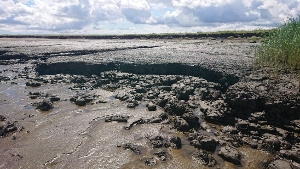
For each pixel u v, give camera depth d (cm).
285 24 1878
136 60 2167
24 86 1895
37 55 2653
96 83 1884
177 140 1072
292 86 1309
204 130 1191
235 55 2230
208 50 2656
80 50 2912
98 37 5603
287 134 1079
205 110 1333
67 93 1742
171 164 940
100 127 1241
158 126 1244
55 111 1449
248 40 3784
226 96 1347
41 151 1034
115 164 941
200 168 918
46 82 1964
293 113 1166
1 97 1673
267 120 1185
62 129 1223
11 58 2666
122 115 1355
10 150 1042
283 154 984
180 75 1842
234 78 1576
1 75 2145
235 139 1094
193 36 4731
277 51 1681
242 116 1242
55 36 5822
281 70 1550
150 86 1744
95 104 1546
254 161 962
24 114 1405
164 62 2008
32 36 5928
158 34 5234
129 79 1903
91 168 920
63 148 1055
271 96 1253
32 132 1199
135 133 1177
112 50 3006
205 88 1564
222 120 1247
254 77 1494
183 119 1252
